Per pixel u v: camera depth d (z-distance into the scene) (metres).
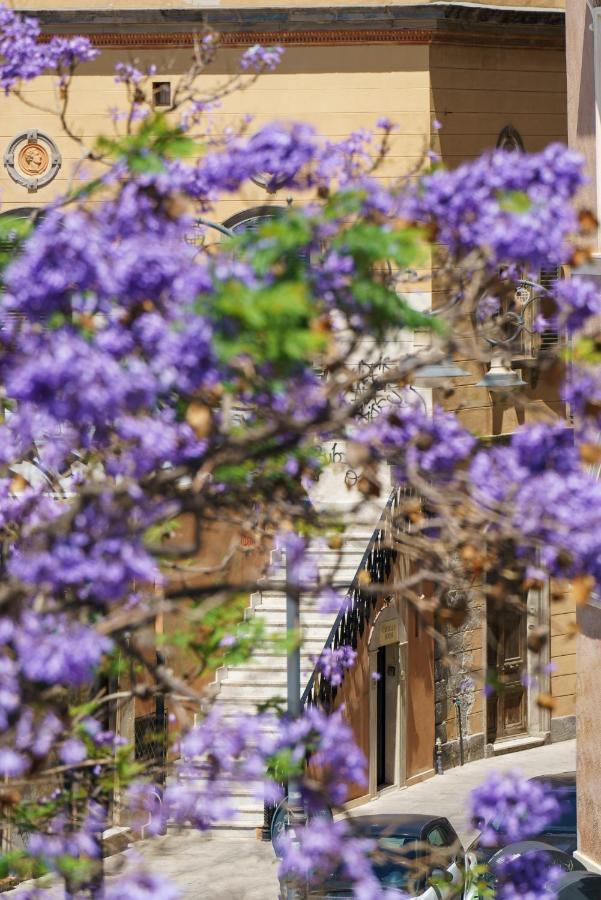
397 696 33.72
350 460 12.12
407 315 10.42
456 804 32.91
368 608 32.22
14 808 11.77
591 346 10.88
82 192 11.51
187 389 10.11
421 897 22.20
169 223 11.09
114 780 12.10
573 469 10.49
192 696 11.65
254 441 10.63
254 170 11.22
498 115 34.81
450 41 33.81
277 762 11.53
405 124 33.53
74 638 9.45
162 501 10.71
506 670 37.03
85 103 32.69
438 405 13.11
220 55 32.97
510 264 11.34
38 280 9.80
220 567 12.86
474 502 10.63
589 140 25.23
